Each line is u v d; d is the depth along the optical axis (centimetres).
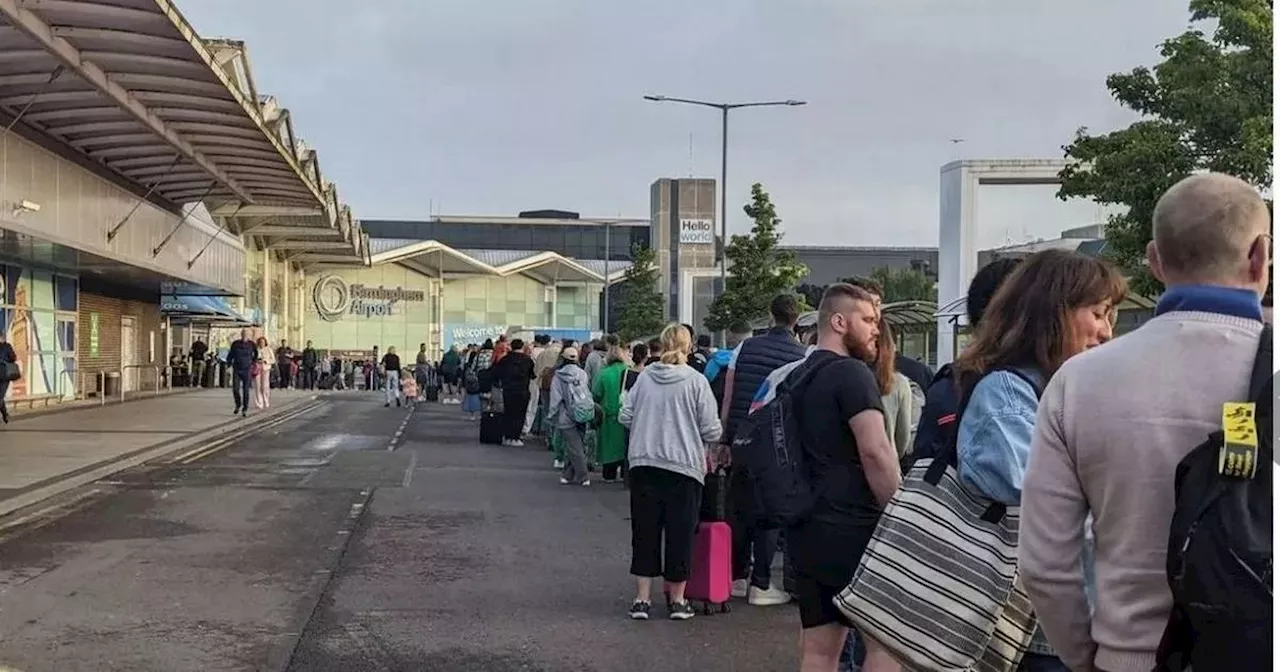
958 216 2802
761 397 464
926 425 368
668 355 692
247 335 2645
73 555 869
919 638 322
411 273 6969
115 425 2098
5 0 1302
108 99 1767
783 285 3994
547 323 7450
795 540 435
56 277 2605
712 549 696
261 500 1188
